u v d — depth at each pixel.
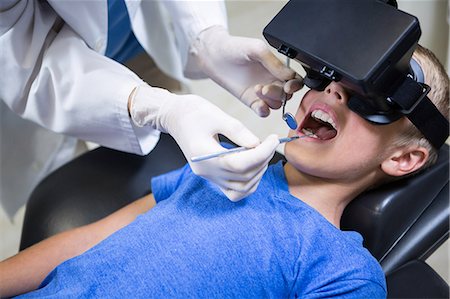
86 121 1.08
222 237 0.85
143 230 0.89
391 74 0.71
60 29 1.15
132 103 1.00
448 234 0.99
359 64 0.68
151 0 1.40
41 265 0.99
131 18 1.28
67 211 1.18
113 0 1.24
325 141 0.90
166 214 0.91
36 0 1.08
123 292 0.83
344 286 0.82
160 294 0.82
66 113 1.09
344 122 0.86
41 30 1.08
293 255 0.84
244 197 0.88
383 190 0.97
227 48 1.09
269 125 1.90
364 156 0.88
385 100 0.76
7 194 1.50
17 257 0.99
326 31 0.73
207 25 1.19
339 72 0.69
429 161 0.97
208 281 0.82
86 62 1.05
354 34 0.71
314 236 0.85
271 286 0.83
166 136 1.31
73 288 0.85
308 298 0.83
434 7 1.60
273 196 0.92
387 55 0.67
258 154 0.80
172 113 0.92
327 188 0.95
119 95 1.01
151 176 1.23
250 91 1.09
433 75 0.88
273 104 1.02
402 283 0.93
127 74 1.07
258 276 0.83
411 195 0.97
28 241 1.16
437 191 1.01
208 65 1.17
